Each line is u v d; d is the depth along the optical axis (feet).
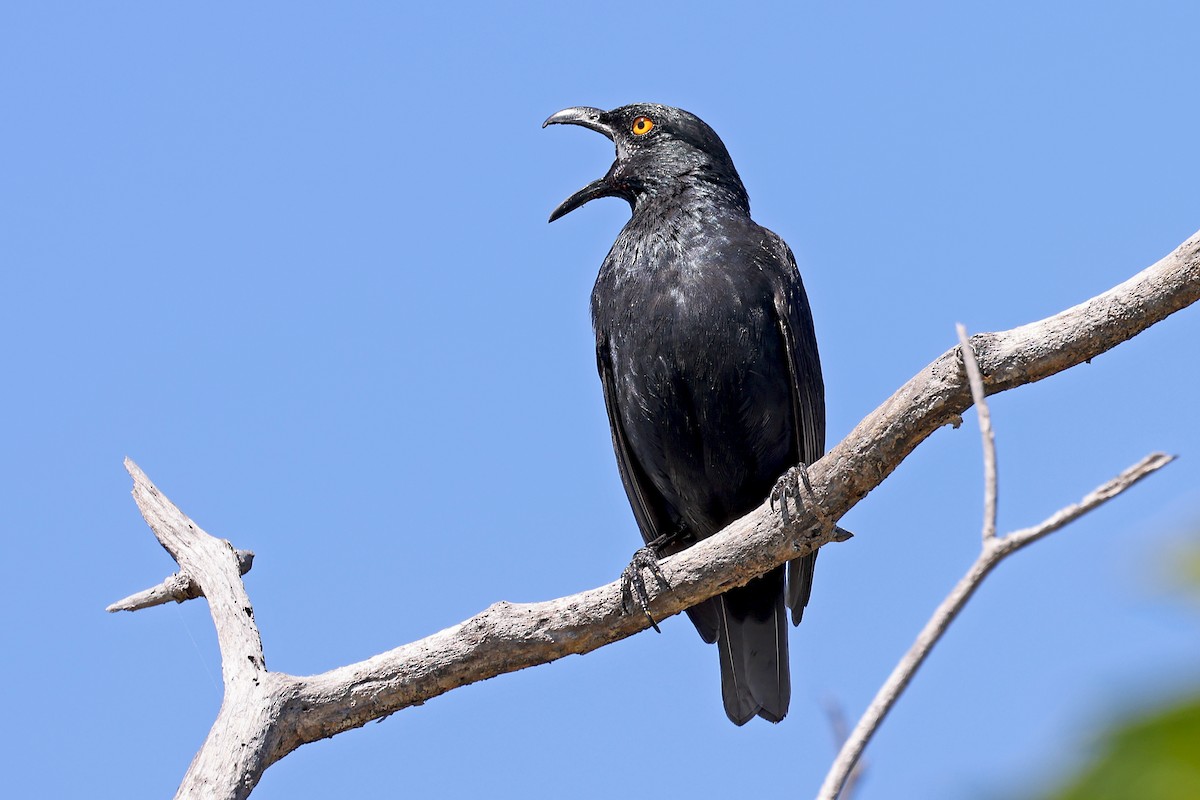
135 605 34.99
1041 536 17.16
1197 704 8.34
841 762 16.26
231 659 32.37
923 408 31.07
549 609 33.32
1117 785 8.42
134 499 35.81
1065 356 29.63
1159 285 28.63
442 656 32.45
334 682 32.14
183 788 30.14
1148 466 17.22
